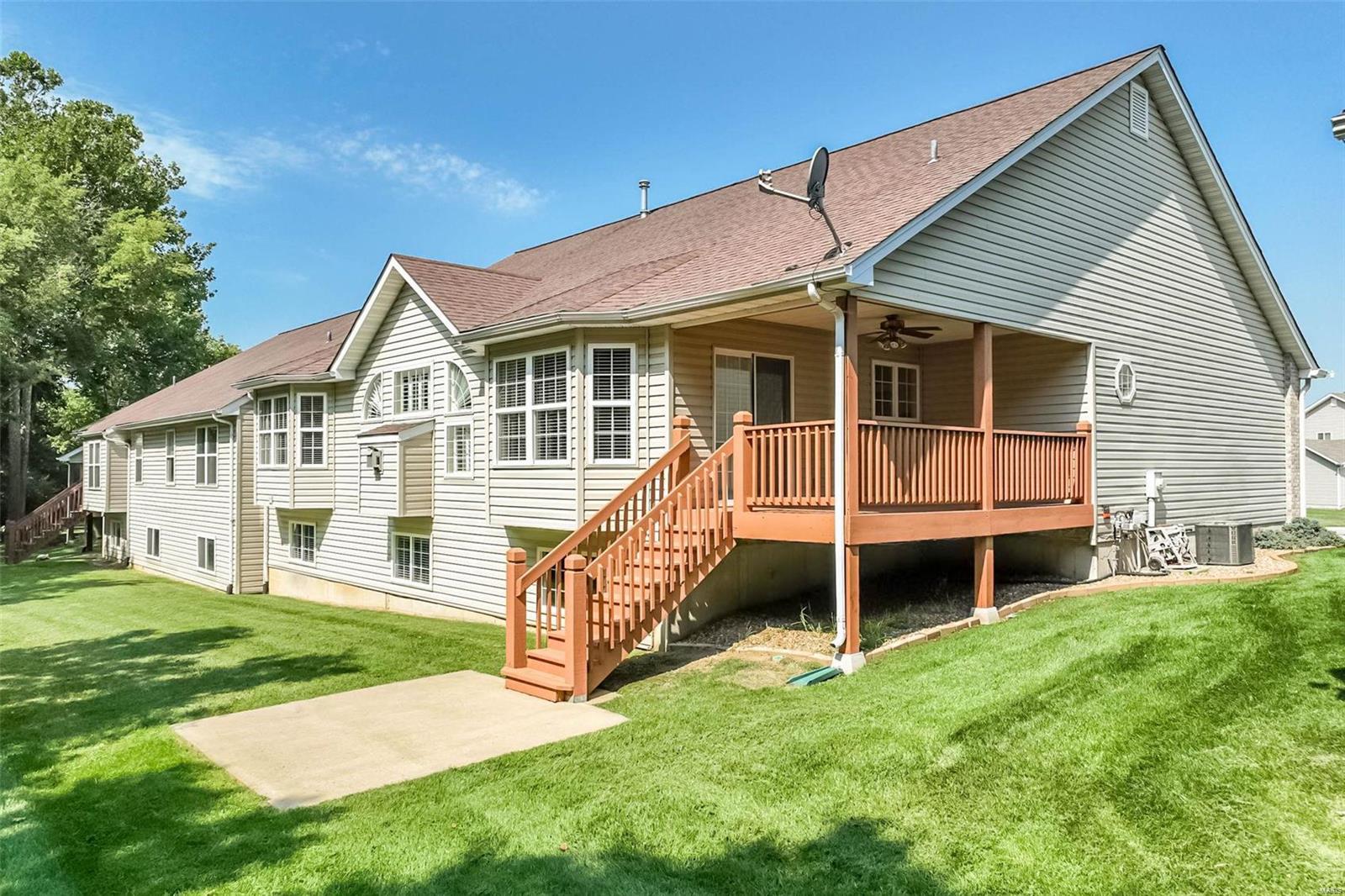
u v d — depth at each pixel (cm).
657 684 778
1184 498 1334
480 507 1240
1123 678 678
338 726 700
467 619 1266
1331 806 452
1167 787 481
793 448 844
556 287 1292
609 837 458
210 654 1055
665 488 945
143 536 2378
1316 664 692
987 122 1187
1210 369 1412
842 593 783
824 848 435
